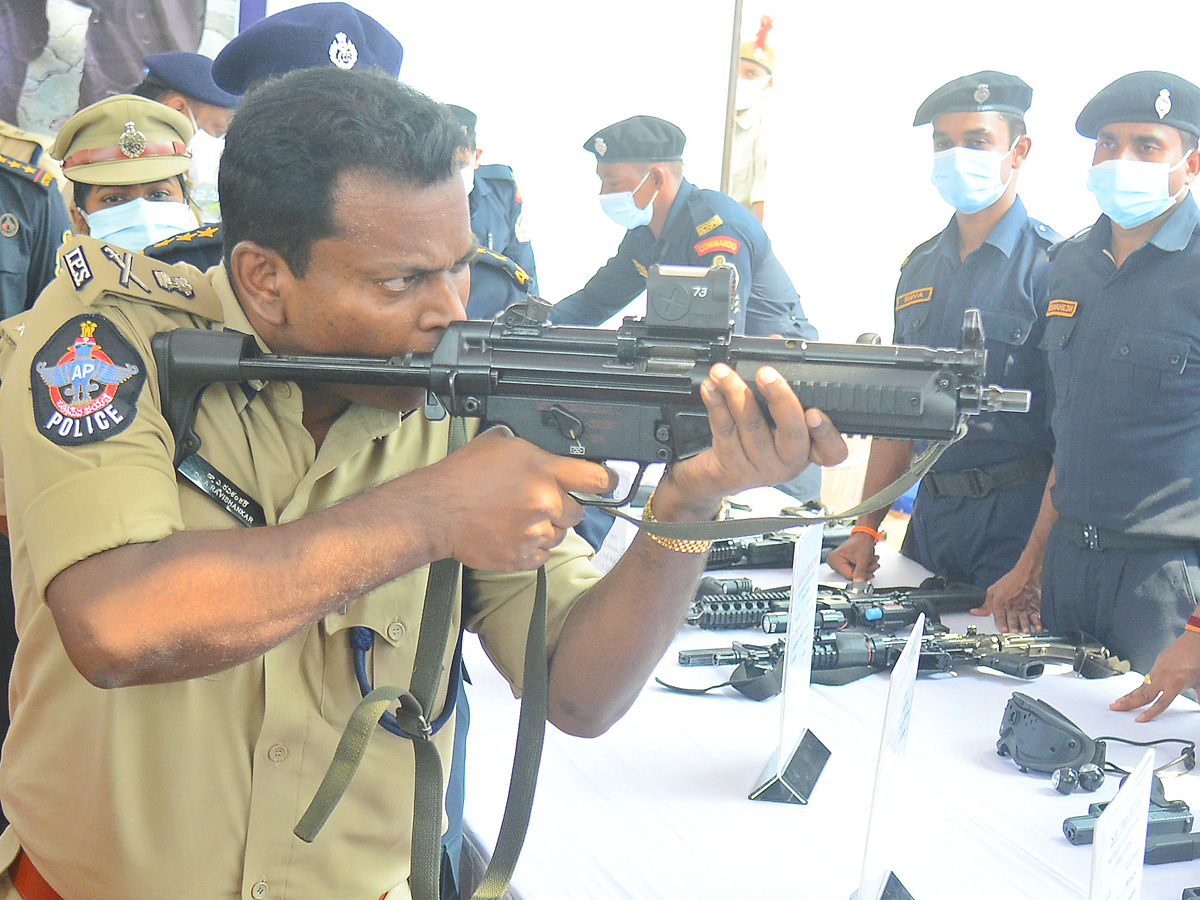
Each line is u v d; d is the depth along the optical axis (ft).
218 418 3.23
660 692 5.97
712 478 3.11
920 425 2.96
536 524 2.98
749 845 4.42
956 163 9.25
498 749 5.29
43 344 2.97
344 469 3.44
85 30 13.33
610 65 16.14
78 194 9.70
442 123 2.93
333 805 3.06
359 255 2.91
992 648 6.35
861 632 6.68
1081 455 8.03
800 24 15.56
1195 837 4.40
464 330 3.16
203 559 2.68
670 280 3.07
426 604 3.39
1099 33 11.47
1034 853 4.36
